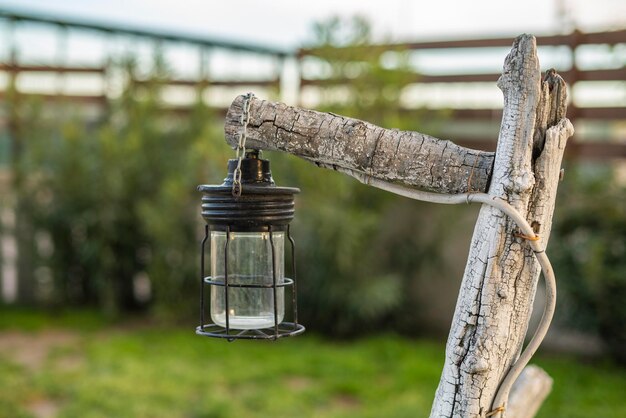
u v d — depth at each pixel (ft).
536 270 4.36
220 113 22.86
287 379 15.74
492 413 4.42
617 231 16.56
